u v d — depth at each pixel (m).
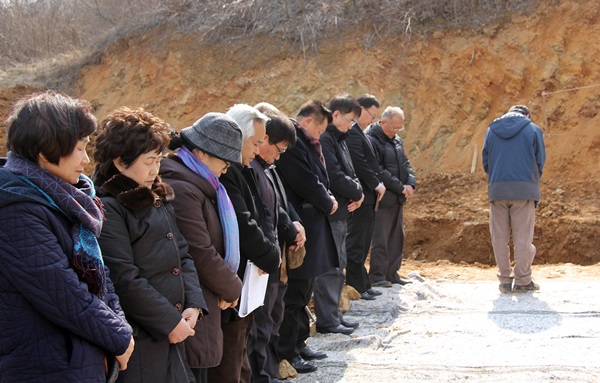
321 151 5.89
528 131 7.51
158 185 3.22
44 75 19.64
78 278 2.54
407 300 7.50
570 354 5.49
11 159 2.54
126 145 3.05
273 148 4.55
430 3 14.28
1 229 2.41
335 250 5.59
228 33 16.31
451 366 5.30
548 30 12.96
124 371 2.96
